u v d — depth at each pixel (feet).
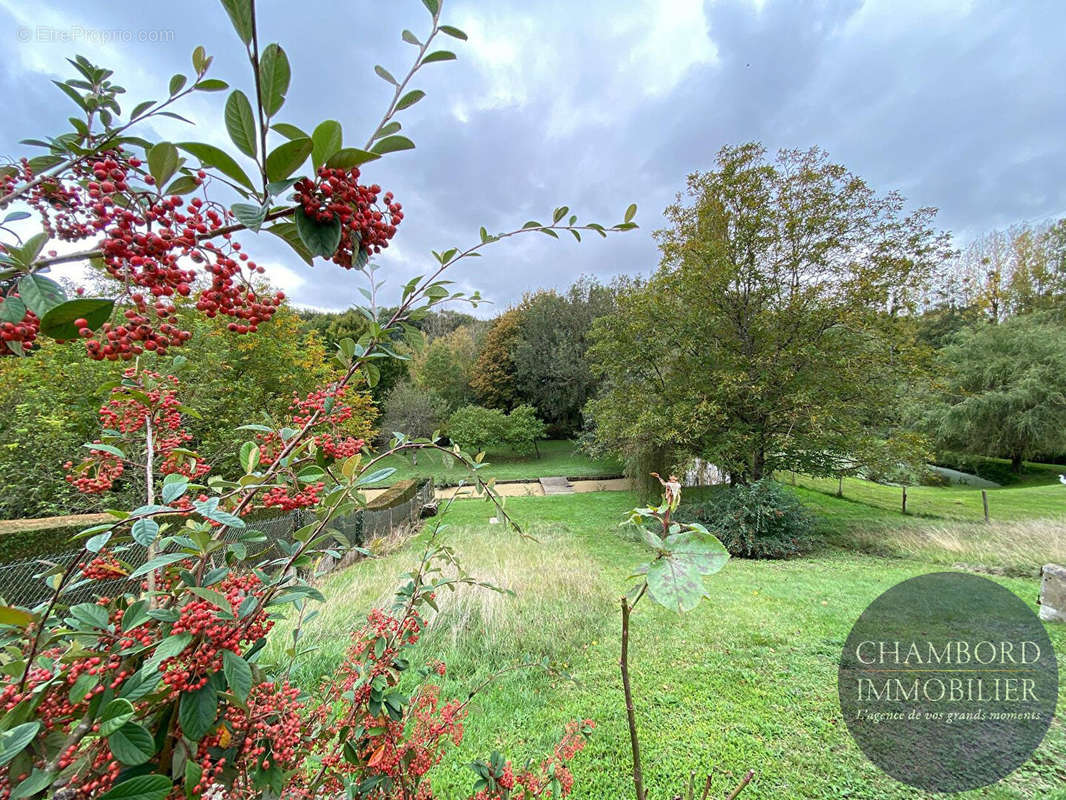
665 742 8.11
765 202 27.04
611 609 14.39
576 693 9.68
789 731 8.30
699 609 14.52
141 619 2.38
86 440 18.11
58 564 2.87
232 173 1.85
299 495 3.19
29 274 1.73
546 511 35.47
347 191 2.11
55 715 2.28
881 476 27.04
